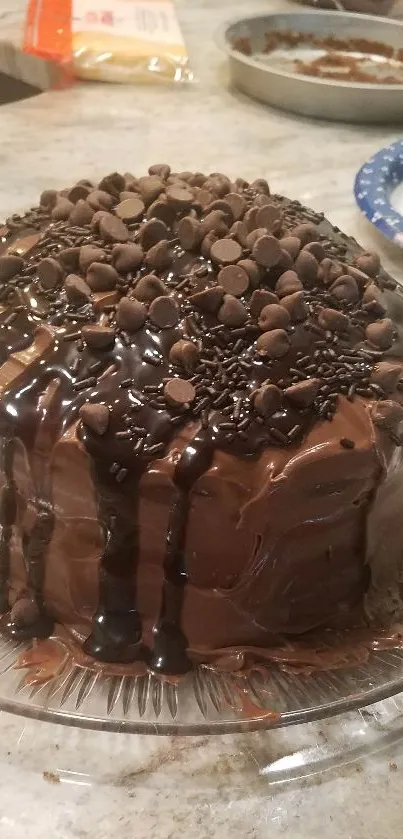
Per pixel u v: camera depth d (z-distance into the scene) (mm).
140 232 270
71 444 222
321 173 566
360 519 243
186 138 605
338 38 730
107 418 222
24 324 250
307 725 244
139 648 243
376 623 261
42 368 235
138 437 224
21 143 579
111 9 740
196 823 217
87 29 699
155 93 678
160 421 226
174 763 232
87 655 243
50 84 678
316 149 604
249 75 653
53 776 226
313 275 270
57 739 235
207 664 244
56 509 234
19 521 245
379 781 231
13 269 270
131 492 223
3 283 270
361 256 300
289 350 246
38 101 649
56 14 715
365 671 243
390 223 438
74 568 241
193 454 222
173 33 728
